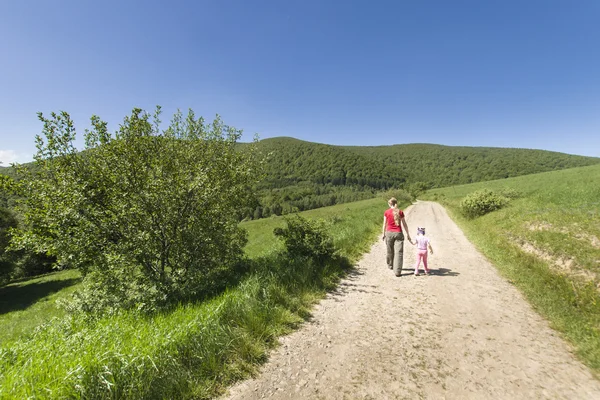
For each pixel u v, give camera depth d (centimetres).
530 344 362
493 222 1348
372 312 481
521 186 3309
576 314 434
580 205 1182
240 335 386
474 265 765
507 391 275
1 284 2908
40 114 551
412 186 7219
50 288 2244
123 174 588
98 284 613
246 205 878
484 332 396
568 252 698
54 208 544
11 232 561
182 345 335
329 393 281
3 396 239
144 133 659
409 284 621
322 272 680
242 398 279
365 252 988
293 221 813
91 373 270
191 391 286
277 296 513
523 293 546
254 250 1516
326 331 420
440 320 439
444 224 1734
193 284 621
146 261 623
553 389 276
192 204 645
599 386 279
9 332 1233
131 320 432
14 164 550
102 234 581
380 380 299
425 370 313
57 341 371
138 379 281
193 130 800
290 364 337
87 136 602
